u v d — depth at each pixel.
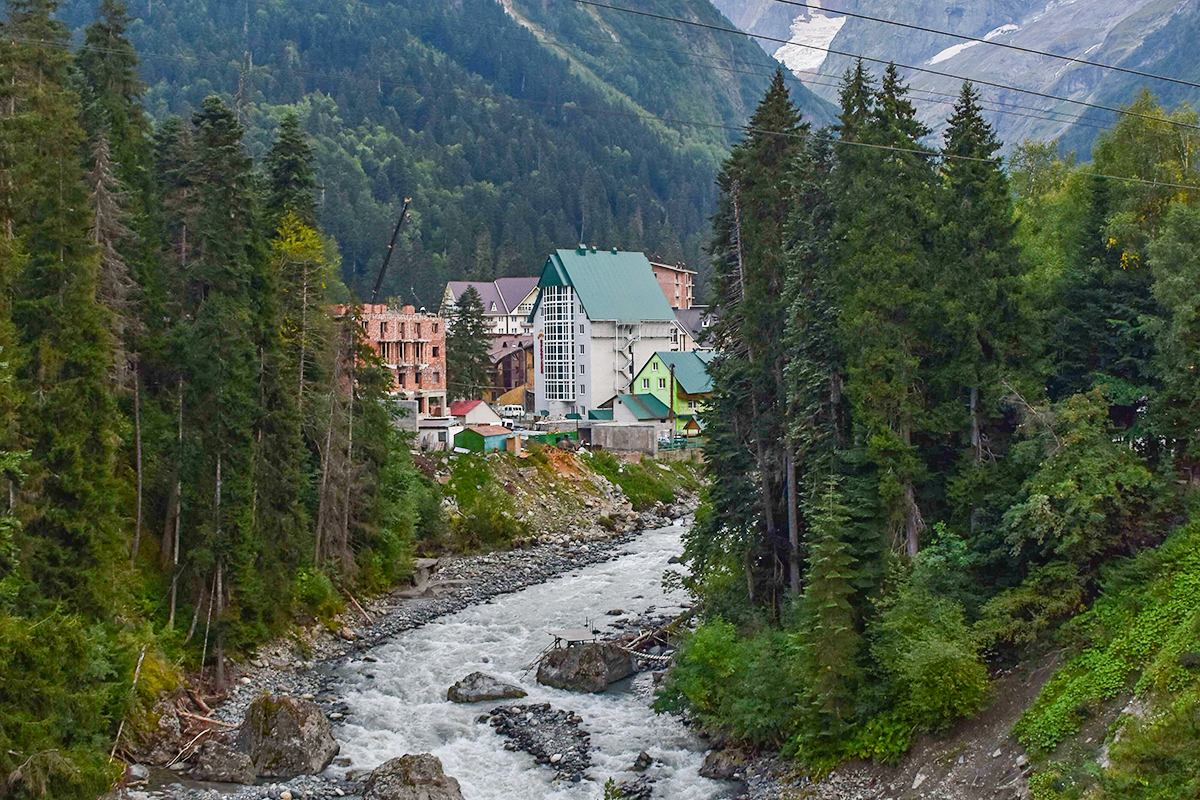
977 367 39.34
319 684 47.00
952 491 38.50
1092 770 27.06
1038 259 46.53
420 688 46.19
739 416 47.53
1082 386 41.94
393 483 70.81
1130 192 43.81
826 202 42.81
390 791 33.25
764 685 37.03
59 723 30.34
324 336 59.72
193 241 52.41
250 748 37.28
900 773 32.69
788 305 43.28
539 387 143.38
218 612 46.38
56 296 37.91
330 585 57.50
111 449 39.03
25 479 33.91
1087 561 34.72
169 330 50.22
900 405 38.31
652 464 106.50
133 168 54.06
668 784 35.34
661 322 139.25
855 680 35.19
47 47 43.78
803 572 44.03
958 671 32.75
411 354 109.75
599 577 69.69
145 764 37.00
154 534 49.25
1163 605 31.38
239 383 47.69
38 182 38.00
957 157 40.84
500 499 83.56
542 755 38.03
